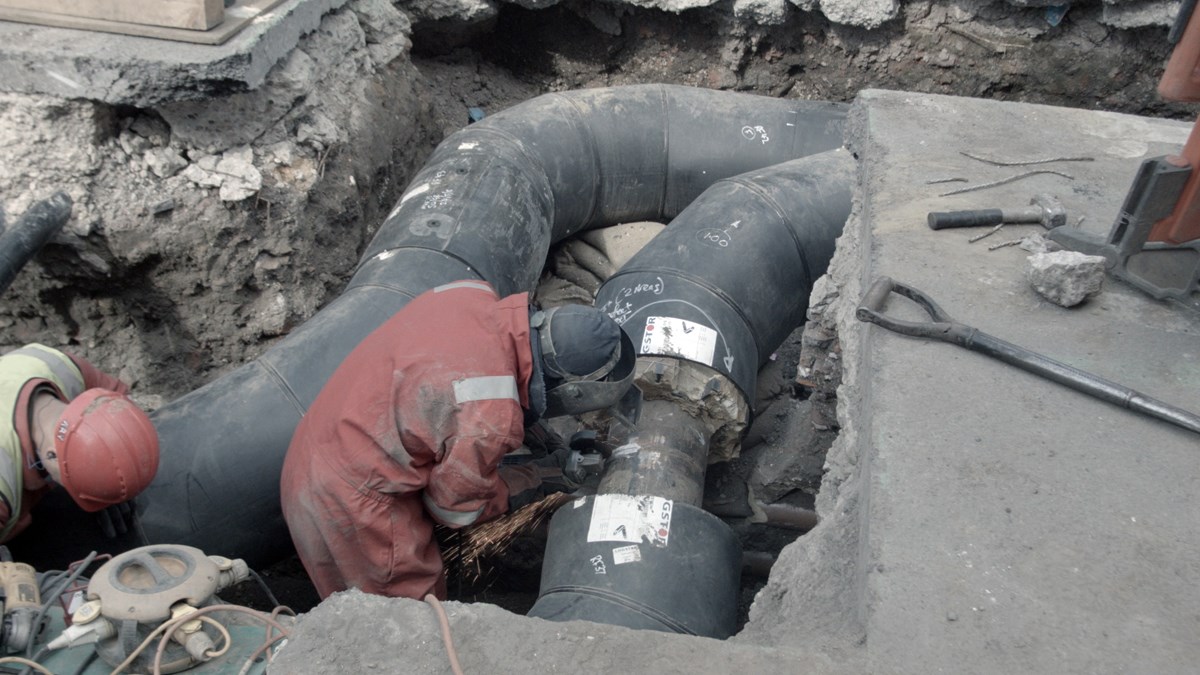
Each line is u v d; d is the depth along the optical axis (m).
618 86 5.20
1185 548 1.98
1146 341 2.53
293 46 4.14
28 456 2.68
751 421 3.78
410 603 1.94
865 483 2.20
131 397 4.21
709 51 5.64
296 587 4.05
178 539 3.20
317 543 2.97
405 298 3.68
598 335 2.80
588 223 5.15
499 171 4.36
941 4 5.20
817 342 3.80
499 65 5.89
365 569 2.97
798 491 4.20
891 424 2.26
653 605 2.93
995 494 2.09
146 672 2.02
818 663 1.79
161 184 3.81
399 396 2.73
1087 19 5.12
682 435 3.52
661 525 3.09
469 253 3.95
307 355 3.47
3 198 3.67
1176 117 5.27
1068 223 3.00
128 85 3.57
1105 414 2.30
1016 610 1.86
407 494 2.90
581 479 3.44
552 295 5.18
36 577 2.33
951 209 3.09
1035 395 2.35
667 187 5.04
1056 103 5.39
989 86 5.42
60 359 2.88
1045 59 5.25
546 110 4.85
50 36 3.64
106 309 4.06
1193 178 2.49
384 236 4.07
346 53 4.59
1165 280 2.72
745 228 4.02
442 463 2.74
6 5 3.74
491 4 5.47
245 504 3.28
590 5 5.54
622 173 4.96
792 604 2.24
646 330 3.62
